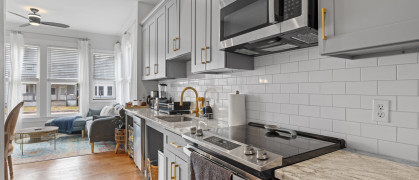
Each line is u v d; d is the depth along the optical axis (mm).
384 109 1154
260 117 1892
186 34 2424
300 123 1574
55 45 5758
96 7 4348
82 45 5938
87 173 2975
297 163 1035
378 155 1164
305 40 1370
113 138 4078
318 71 1468
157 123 2270
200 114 2629
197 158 1359
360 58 1245
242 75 2092
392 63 1126
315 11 1157
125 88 5441
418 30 768
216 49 1885
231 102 1946
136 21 4035
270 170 954
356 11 943
